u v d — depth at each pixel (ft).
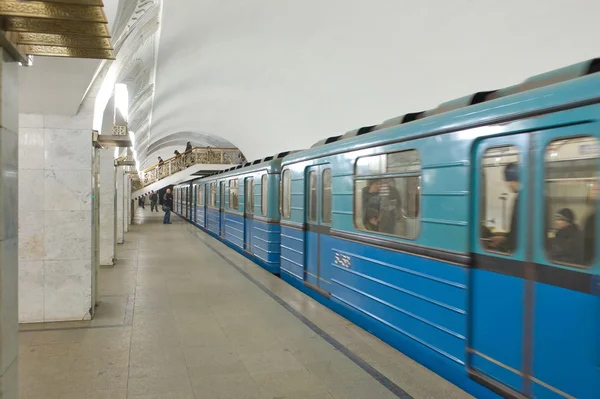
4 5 7.48
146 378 13.24
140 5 18.43
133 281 27.71
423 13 24.14
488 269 11.81
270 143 58.90
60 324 18.57
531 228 10.55
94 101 19.10
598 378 8.87
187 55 34.35
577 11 19.04
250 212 38.70
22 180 18.60
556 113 9.95
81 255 19.11
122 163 45.11
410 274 15.03
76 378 13.20
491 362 11.58
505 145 11.39
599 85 9.09
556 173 9.99
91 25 8.30
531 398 10.36
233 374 13.56
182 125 74.79
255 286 26.23
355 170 19.20
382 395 12.22
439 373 13.56
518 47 22.70
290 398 12.02
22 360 14.58
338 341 16.63
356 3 25.57
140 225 76.48
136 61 26.35
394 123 17.57
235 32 32.19
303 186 25.29
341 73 33.91
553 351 9.87
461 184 12.72
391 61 29.48
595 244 9.05
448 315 13.14
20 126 18.57
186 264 34.42
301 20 29.25
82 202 19.12
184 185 99.86
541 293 10.23
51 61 13.12
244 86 45.62
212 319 19.39
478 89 26.71
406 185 15.53
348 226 19.76
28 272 18.70
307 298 23.35
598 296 8.91
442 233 13.44
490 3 21.42
